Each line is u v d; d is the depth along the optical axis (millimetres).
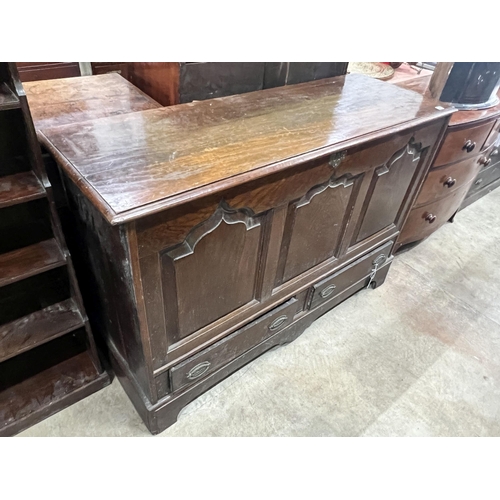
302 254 1197
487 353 1576
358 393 1380
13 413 1168
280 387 1374
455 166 1694
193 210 782
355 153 1052
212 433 1225
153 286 833
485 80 1561
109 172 771
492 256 2109
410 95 1328
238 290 1074
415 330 1638
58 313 1124
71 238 1120
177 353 1028
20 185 849
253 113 1087
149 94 1365
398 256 2051
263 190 889
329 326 1619
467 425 1319
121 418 1239
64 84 1324
